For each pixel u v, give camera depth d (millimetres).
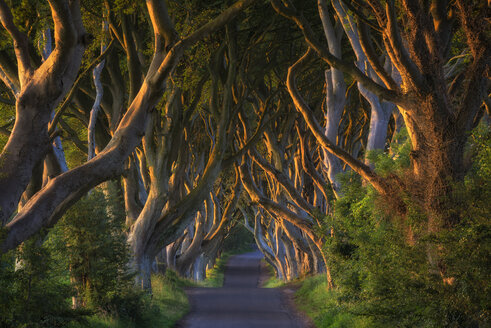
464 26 29531
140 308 42094
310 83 70125
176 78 53281
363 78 34500
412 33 30812
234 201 94125
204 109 68000
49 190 28516
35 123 28266
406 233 30266
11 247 26156
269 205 70375
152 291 58031
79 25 28750
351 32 45500
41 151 28516
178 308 55781
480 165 28719
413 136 32906
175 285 74812
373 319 29422
